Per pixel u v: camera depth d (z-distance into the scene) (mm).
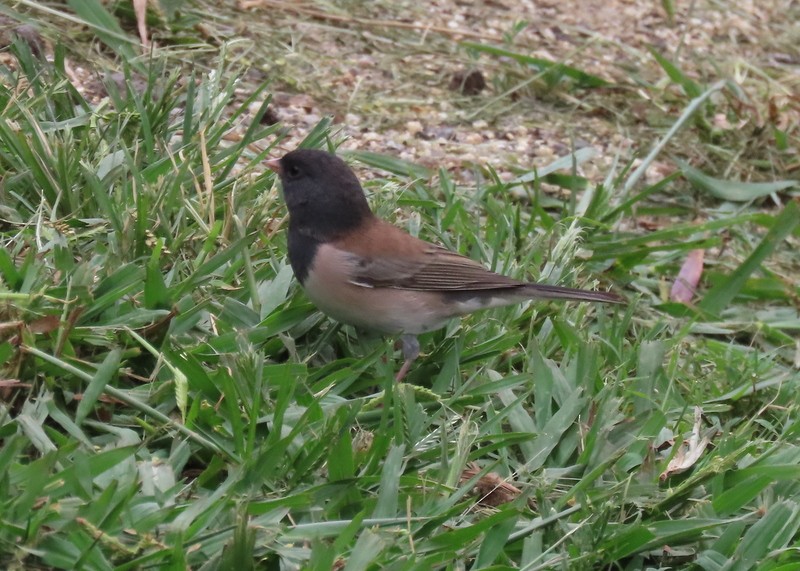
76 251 8406
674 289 11719
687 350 10523
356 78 13578
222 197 9500
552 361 8859
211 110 10391
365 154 11711
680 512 7664
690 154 13992
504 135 13391
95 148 9383
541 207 11461
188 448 6938
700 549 7449
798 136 14695
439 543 6656
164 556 6016
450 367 8578
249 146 11156
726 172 13711
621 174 12281
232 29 13586
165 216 8586
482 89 14133
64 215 8836
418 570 6285
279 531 6395
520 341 9461
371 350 8812
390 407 7824
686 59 16250
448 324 9312
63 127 9680
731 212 13266
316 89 13086
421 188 11078
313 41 14023
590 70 15148
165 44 12625
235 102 12156
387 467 6988
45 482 6027
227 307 8305
